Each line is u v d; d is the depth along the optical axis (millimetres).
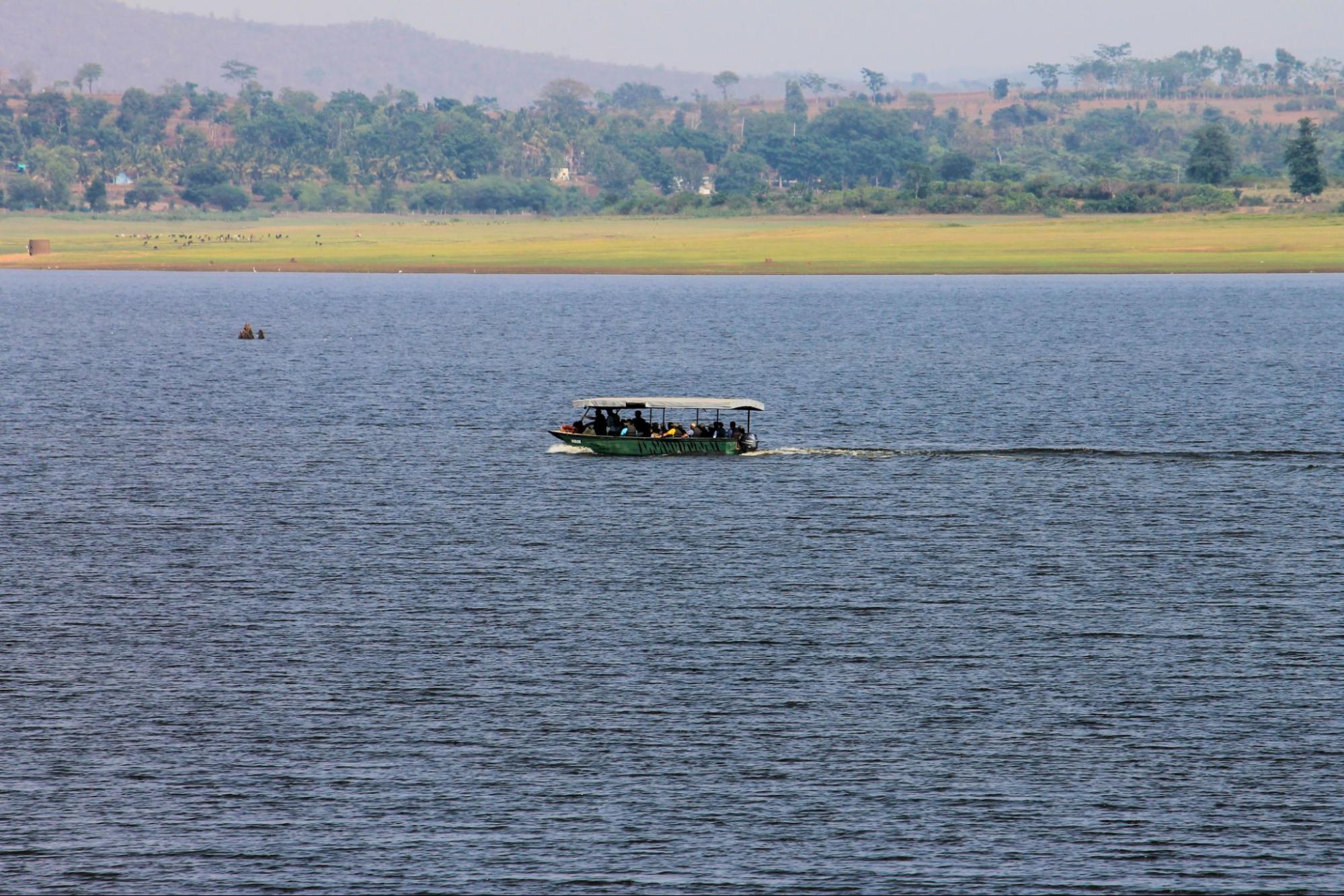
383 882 126812
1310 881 126625
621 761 148000
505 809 138375
